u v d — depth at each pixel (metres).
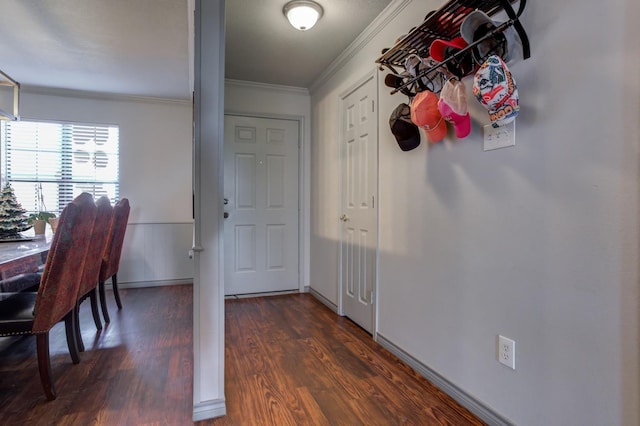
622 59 1.02
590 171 1.11
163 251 4.07
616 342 1.05
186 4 2.14
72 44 2.65
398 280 2.17
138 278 4.00
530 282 1.31
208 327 1.54
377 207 2.40
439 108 1.52
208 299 1.54
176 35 2.52
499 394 1.45
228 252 3.59
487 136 1.50
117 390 1.77
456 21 1.50
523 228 1.34
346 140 2.90
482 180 1.53
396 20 2.18
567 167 1.17
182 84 3.54
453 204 1.71
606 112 1.06
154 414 1.57
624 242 1.02
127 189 3.96
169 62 3.00
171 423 1.51
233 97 3.53
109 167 3.96
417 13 1.97
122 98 3.91
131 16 2.27
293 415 1.56
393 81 1.88
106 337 2.49
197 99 1.51
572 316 1.17
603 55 1.07
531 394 1.31
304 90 3.75
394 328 2.21
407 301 2.08
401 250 2.13
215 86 1.53
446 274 1.76
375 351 2.26
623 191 1.03
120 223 3.00
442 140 1.77
